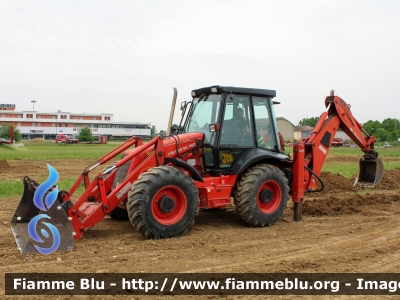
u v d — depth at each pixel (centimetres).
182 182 645
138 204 611
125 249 577
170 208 639
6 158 2655
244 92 746
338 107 862
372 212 867
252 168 737
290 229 718
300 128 7119
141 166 652
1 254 546
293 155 788
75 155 3098
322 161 840
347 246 608
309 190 827
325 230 711
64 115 11050
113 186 705
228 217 815
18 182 1241
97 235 657
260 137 770
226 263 525
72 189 653
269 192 741
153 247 588
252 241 634
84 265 509
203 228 719
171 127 793
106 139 7869
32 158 2684
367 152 944
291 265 515
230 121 736
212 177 714
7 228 688
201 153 733
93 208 625
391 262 533
